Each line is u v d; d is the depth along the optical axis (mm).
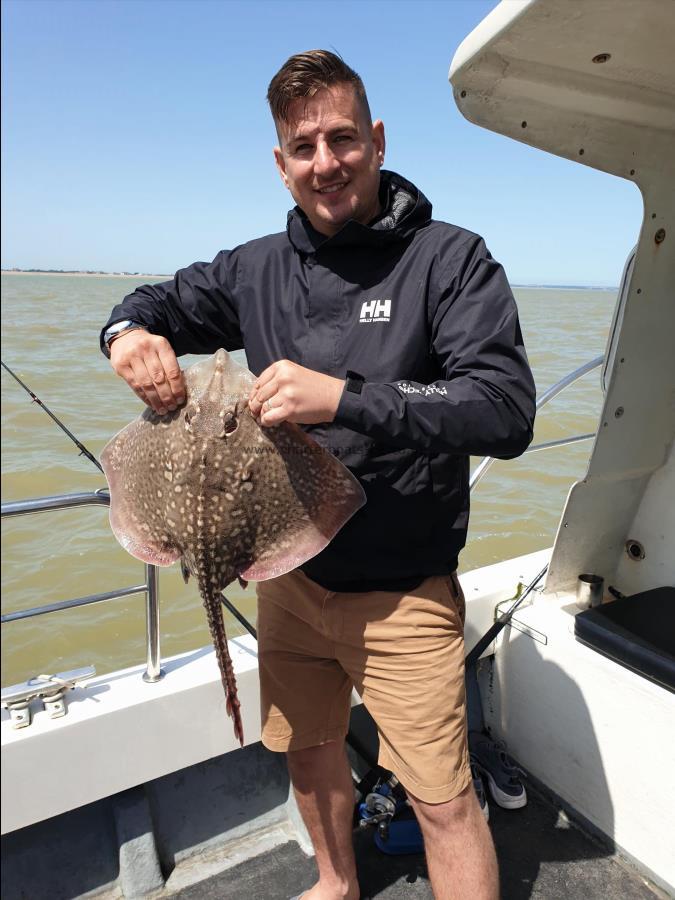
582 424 9875
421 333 1749
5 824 2074
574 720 2521
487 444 1542
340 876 2203
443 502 1830
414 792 1839
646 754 2277
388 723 1881
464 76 1782
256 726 2480
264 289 1983
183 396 1756
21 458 8961
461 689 1888
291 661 2123
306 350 1878
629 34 1599
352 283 1823
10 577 6316
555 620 2660
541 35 1606
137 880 2312
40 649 5316
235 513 1676
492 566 3195
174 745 2316
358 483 1658
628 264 2373
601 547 2846
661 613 2520
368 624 1869
